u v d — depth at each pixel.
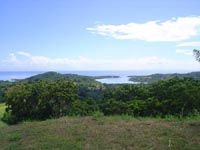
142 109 17.12
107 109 18.16
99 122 8.51
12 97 24.53
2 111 29.48
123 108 17.83
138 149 6.18
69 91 24.47
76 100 23.67
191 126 7.59
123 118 9.19
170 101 16.06
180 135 6.86
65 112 23.09
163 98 17.66
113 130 7.57
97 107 19.39
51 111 23.98
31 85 25.66
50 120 9.78
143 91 20.69
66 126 8.32
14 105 24.53
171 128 7.47
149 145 6.35
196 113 10.38
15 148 6.82
